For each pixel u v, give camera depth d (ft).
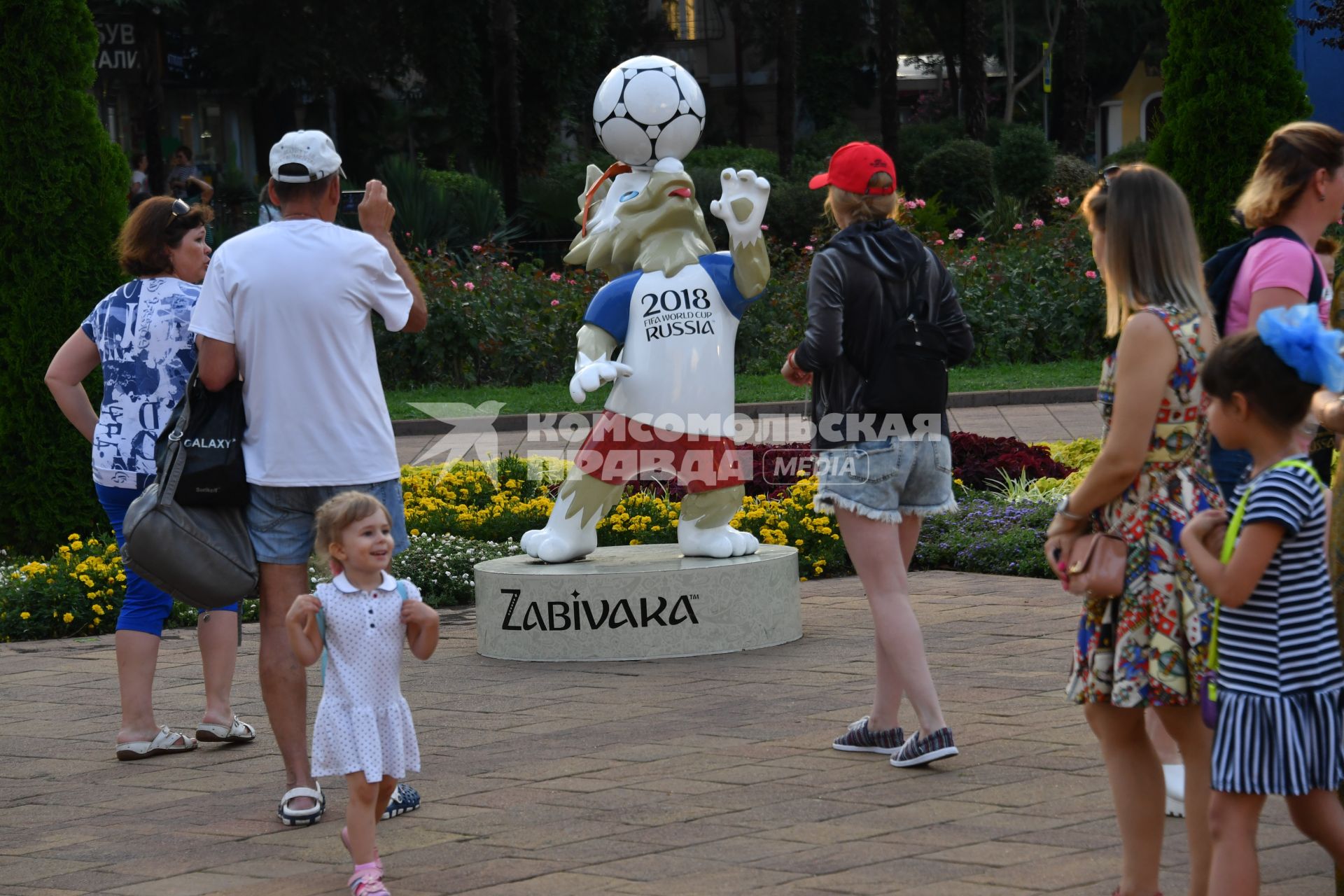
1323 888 16.17
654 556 31.63
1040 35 218.79
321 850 19.21
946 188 143.23
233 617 25.20
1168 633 15.28
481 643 30.94
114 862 18.98
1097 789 19.93
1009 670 27.17
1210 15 57.21
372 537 17.95
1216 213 57.47
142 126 145.79
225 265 21.12
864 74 225.35
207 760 24.14
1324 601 14.19
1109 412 15.96
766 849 18.08
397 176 115.55
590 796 20.72
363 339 21.56
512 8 135.13
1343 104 115.24
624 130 30.37
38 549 41.83
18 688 29.45
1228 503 17.60
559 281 88.94
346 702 17.71
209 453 20.98
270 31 140.67
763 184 29.22
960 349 22.79
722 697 26.30
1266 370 14.02
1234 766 14.17
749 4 206.69
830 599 35.91
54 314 41.32
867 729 22.27
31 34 41.24
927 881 16.69
